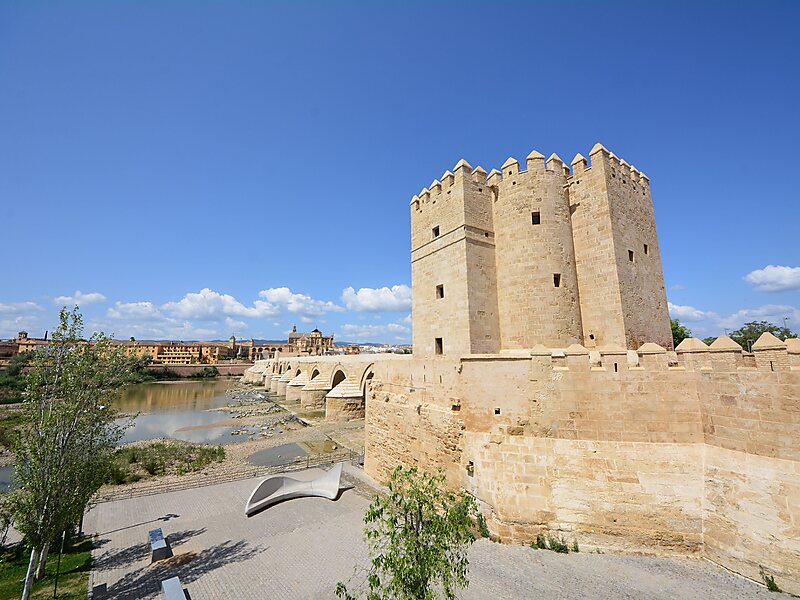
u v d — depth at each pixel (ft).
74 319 49.47
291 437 155.94
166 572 53.88
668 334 86.07
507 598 40.09
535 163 81.76
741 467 41.34
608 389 50.16
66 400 47.62
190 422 201.36
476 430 58.65
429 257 93.30
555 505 49.16
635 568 42.52
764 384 40.47
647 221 86.84
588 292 77.77
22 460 44.65
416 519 28.17
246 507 76.79
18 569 55.67
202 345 626.64
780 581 36.60
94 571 54.60
